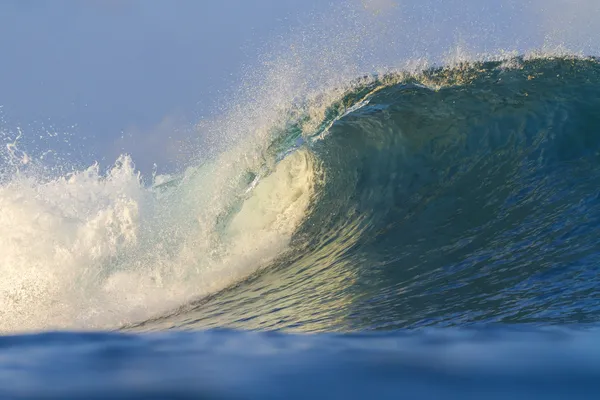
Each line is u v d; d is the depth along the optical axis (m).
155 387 8.12
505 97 35.75
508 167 31.50
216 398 7.61
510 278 20.64
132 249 31.97
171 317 26.11
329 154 35.44
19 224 31.88
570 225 25.14
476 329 11.75
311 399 7.47
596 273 19.84
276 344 10.78
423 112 36.09
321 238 31.77
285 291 25.52
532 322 15.84
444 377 8.26
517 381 7.96
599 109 33.41
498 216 27.72
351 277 25.28
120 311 27.88
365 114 37.06
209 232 33.16
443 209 29.95
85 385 8.34
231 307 25.11
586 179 29.12
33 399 7.81
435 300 19.77
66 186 37.12
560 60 39.34
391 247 27.92
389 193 32.53
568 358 9.05
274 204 34.81
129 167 38.22
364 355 9.64
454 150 33.69
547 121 33.50
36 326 27.97
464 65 40.47
